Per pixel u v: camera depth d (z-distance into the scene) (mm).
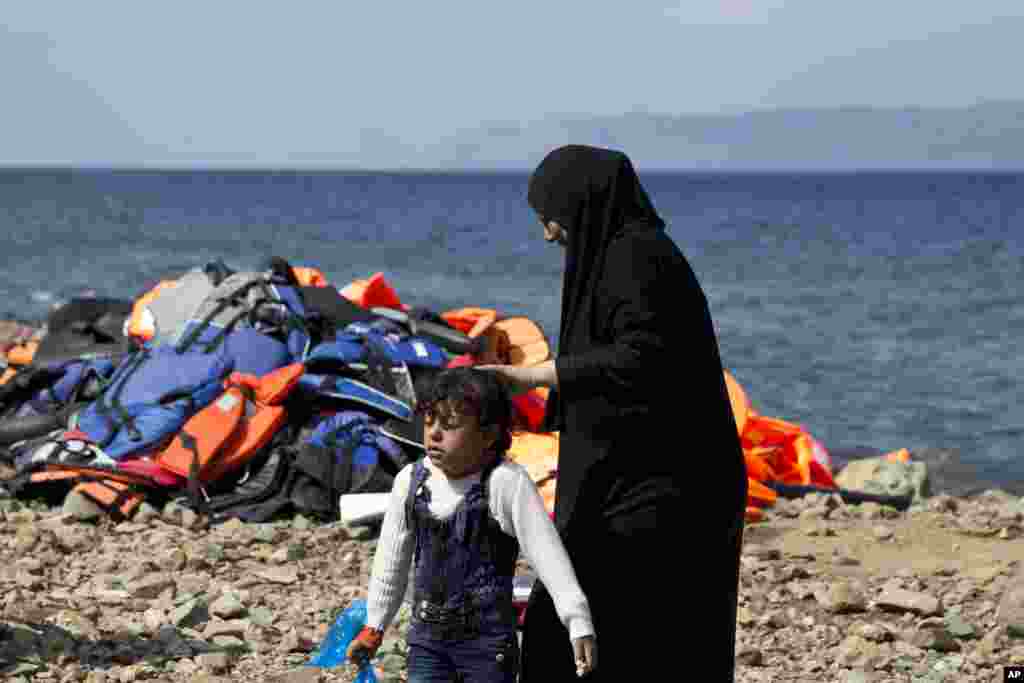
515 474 4410
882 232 92500
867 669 7039
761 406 24234
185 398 10711
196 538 9539
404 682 6422
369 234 81250
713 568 4703
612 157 4590
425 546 4457
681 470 4590
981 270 56500
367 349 10867
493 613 4422
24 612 7207
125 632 7066
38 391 12023
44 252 58000
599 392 4551
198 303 11891
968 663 7102
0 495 10594
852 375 27625
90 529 9625
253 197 169375
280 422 10695
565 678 4547
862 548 10047
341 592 8359
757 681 6898
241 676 6539
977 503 12203
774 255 66375
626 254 4508
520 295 42625
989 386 26312
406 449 10398
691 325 4570
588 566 4594
